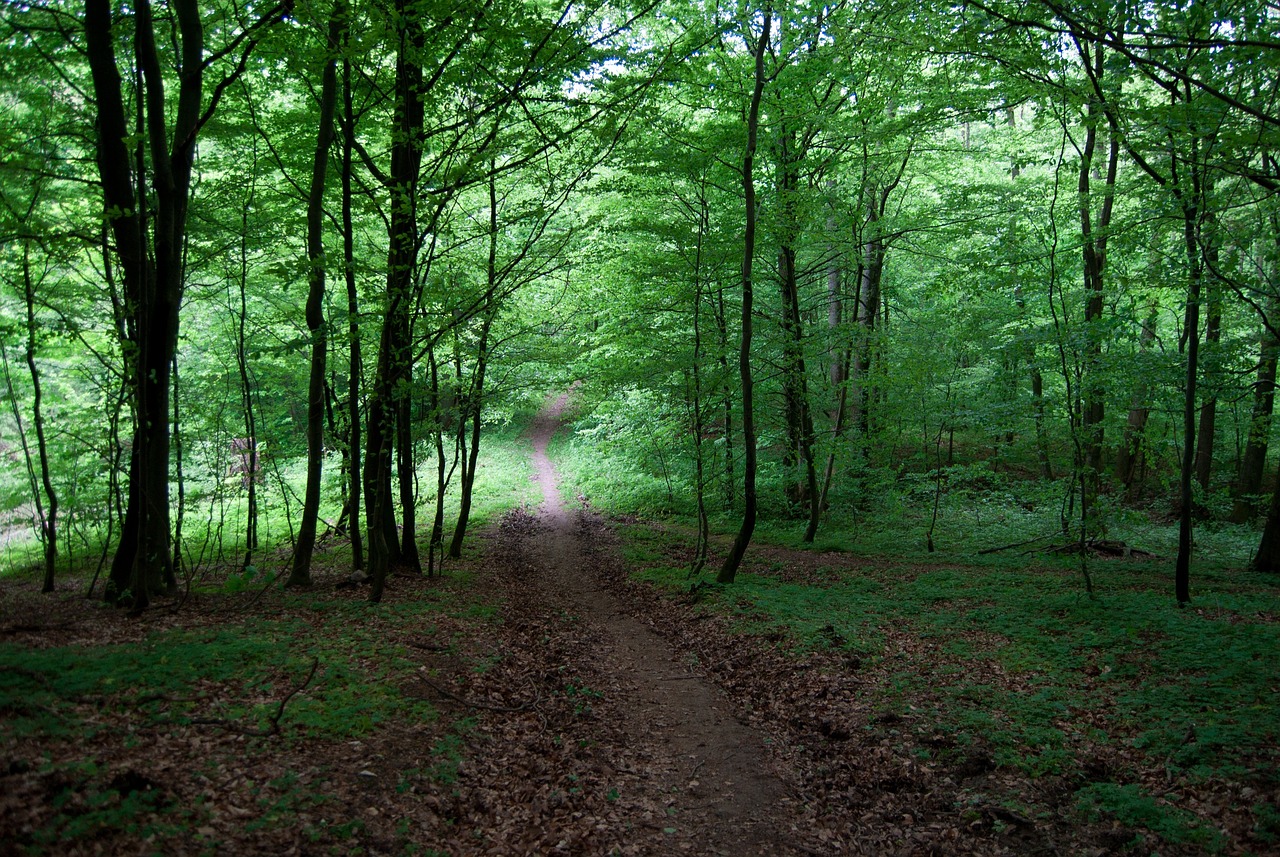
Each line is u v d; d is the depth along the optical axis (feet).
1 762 15.23
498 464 111.45
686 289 56.49
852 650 33.22
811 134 58.44
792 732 26.68
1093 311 50.24
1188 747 21.62
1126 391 43.86
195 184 44.52
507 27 35.58
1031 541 56.70
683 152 50.16
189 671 22.67
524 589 49.88
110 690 20.34
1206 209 33.99
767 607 41.01
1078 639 32.22
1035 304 53.42
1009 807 20.20
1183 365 40.73
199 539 62.95
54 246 31.48
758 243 54.65
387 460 38.63
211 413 54.54
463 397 54.19
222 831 15.14
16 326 37.91
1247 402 67.56
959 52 36.37
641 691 31.17
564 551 65.77
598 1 36.63
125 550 33.30
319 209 38.81
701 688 31.65
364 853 15.89
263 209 46.93
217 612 32.07
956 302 66.08
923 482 64.75
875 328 67.00
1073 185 59.67
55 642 24.45
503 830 18.69
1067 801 20.42
